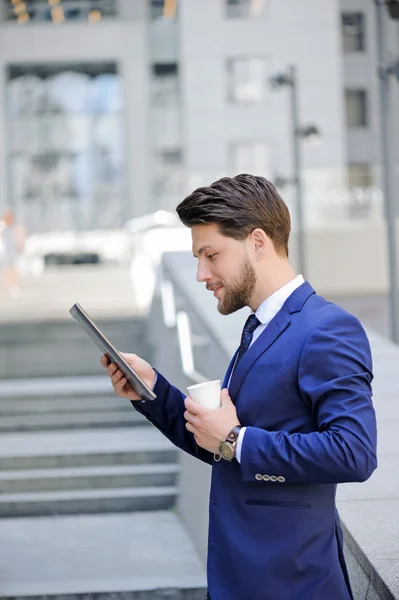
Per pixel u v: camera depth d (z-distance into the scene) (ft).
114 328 39.96
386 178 34.71
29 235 129.08
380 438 14.64
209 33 137.08
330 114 138.41
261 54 137.59
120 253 112.06
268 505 7.42
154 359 37.76
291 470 6.99
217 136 136.98
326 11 138.00
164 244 69.31
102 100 143.54
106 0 142.72
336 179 66.44
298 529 7.36
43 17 142.51
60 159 142.61
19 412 34.17
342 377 7.07
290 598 7.30
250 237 7.58
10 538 26.45
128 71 141.69
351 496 12.17
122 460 30.17
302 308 7.56
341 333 7.27
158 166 142.10
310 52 138.10
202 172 136.77
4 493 29.22
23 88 143.13
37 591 20.90
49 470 29.86
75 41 141.79
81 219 139.95
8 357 38.37
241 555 7.41
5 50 141.59
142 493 28.96
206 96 137.08
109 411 34.37
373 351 21.40
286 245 7.78
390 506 11.64
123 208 141.49
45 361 38.55
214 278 7.66
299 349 7.36
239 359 7.87
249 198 7.53
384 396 17.04
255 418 7.48
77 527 27.50
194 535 25.43
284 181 53.72
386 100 34.63
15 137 142.20
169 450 30.27
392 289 34.58
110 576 22.85
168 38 142.20
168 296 31.55
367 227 66.59
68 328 39.09
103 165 142.82
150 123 141.79
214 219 7.45
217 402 7.52
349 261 66.49
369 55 144.46
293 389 7.36
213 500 7.76
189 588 21.15
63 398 34.27
